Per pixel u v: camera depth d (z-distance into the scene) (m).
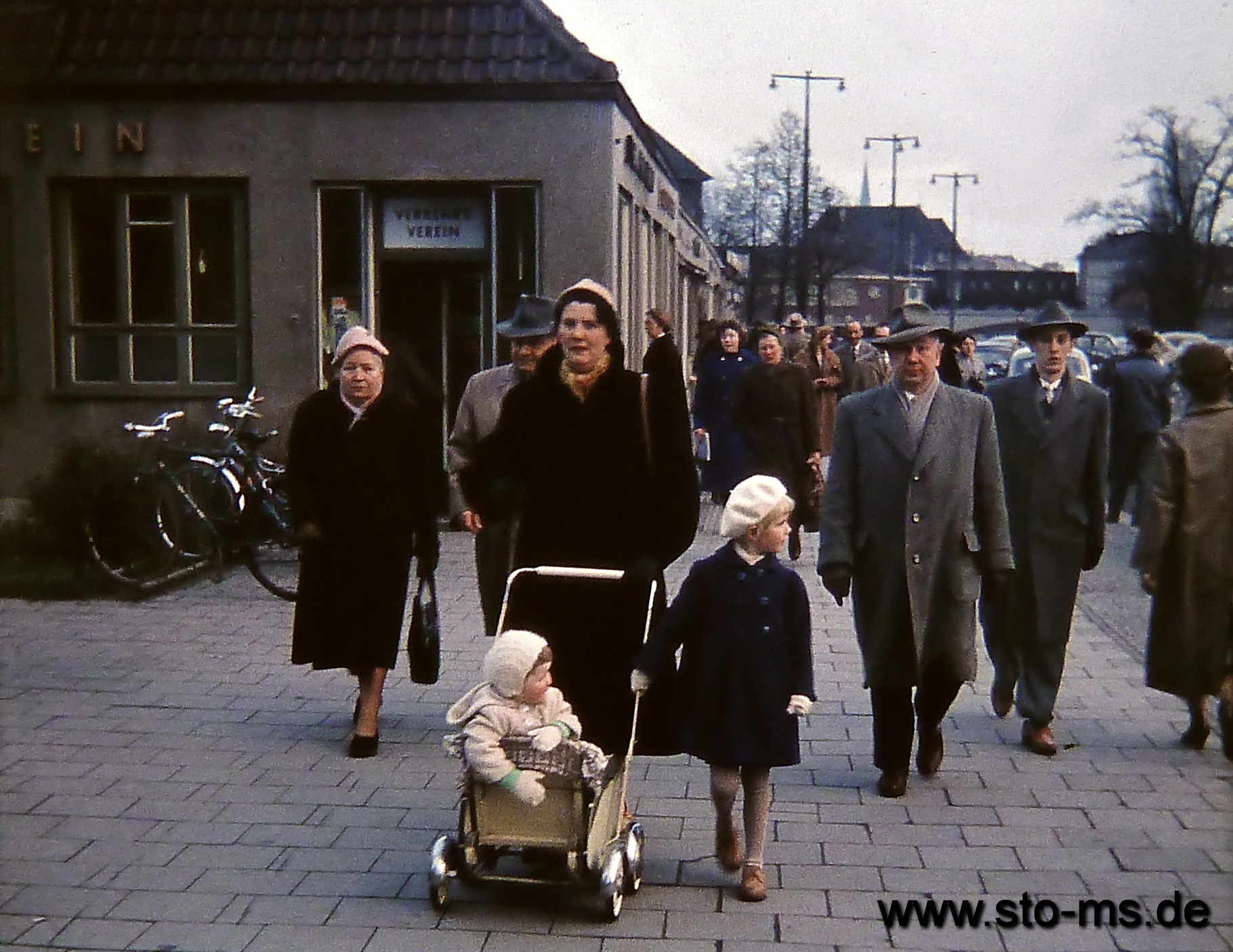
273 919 4.97
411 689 8.36
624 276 16.97
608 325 5.41
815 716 7.86
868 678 6.42
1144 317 44.38
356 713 7.19
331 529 7.02
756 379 12.73
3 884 5.28
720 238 52.38
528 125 14.97
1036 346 7.28
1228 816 6.17
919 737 6.72
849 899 5.19
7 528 11.73
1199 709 7.23
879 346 6.55
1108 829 5.99
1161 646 7.06
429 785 6.54
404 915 5.01
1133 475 17.06
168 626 10.05
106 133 15.27
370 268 15.29
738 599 5.16
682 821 6.07
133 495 11.38
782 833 5.93
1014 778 6.73
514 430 5.51
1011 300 88.62
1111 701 8.31
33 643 9.44
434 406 14.45
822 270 50.75
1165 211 43.25
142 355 15.59
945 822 6.08
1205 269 43.31
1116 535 16.12
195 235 15.43
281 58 15.13
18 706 7.86
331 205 15.20
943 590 6.43
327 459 7.06
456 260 15.29
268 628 10.03
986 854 5.68
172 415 12.24
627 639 5.38
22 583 11.08
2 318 15.62
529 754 4.86
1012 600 7.22
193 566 11.79
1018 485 7.21
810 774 6.78
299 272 15.23
